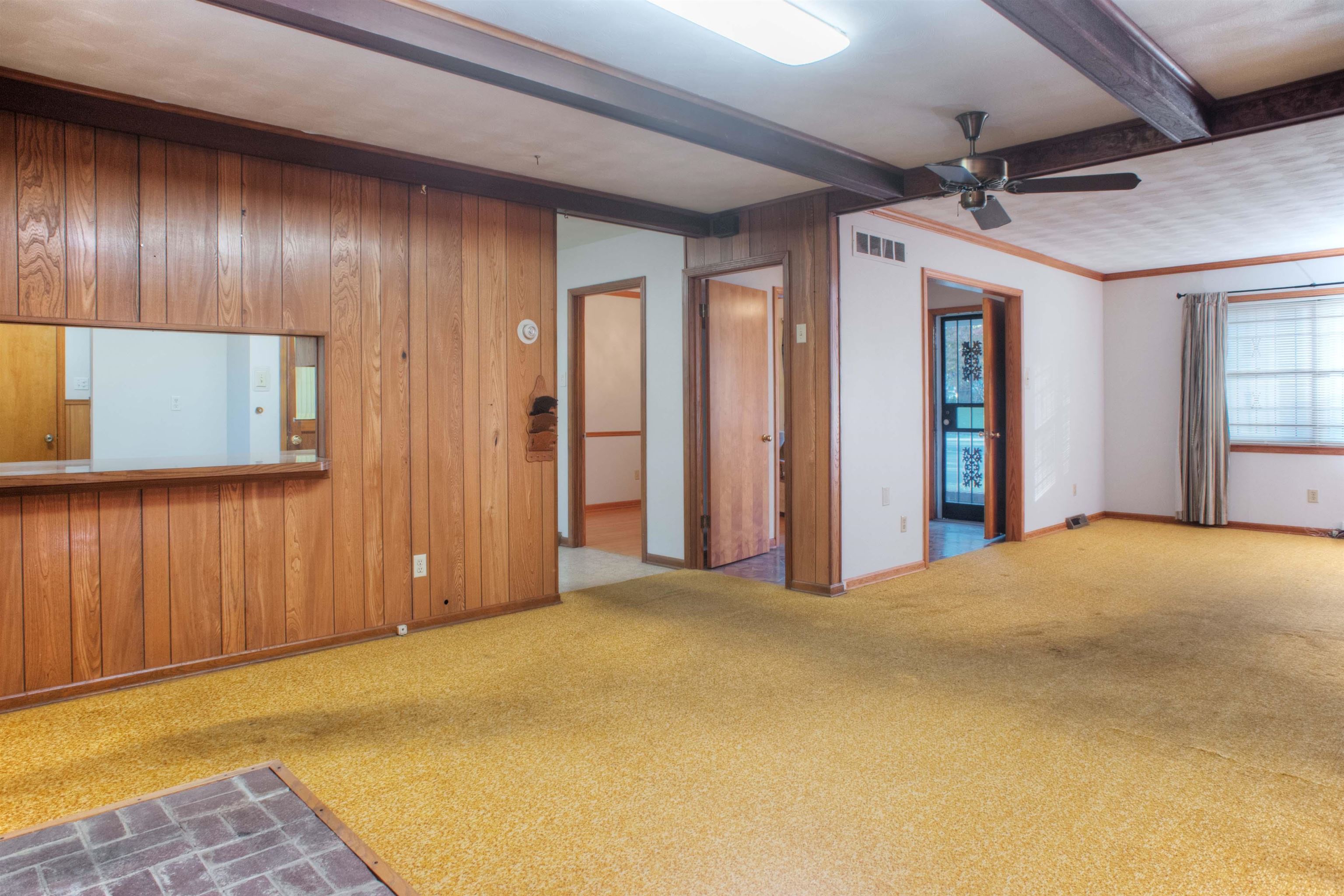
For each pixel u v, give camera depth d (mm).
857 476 4965
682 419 5660
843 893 1836
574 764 2510
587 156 3926
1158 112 3008
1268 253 6785
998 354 6863
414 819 2178
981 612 4363
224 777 2184
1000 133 3676
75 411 4945
